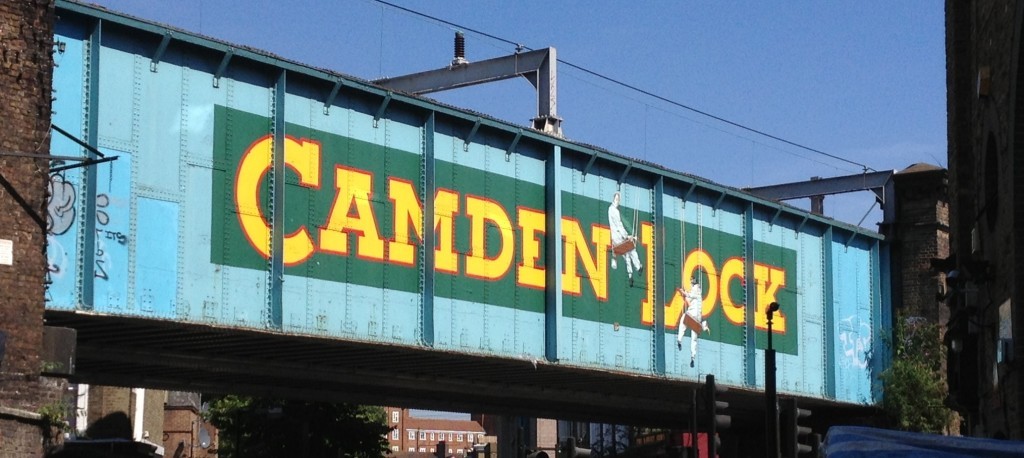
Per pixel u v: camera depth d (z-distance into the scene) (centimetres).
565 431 10056
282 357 3250
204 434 7500
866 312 4834
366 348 3066
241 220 2769
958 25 2984
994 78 2552
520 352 3391
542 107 4038
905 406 4712
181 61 2677
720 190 4038
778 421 3167
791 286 4400
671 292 3872
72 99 2484
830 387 4544
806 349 4456
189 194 2675
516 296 3397
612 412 4791
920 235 4903
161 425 6681
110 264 2525
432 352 3161
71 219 2461
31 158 2262
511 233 3394
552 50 4047
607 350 3638
